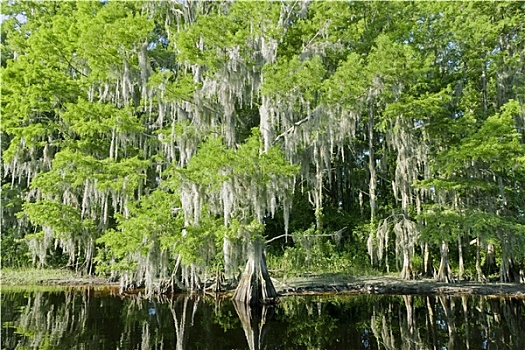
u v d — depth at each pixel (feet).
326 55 49.90
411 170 54.24
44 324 31.91
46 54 53.93
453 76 57.72
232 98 45.32
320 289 50.75
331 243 69.82
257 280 43.50
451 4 56.08
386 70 41.78
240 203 41.83
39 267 65.41
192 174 39.06
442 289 49.49
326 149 46.57
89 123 47.09
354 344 26.94
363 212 72.64
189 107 45.37
